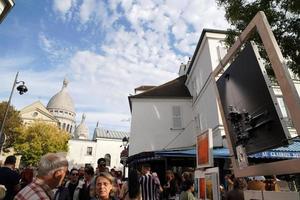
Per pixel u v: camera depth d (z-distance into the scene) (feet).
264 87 8.34
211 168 15.01
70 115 339.98
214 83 13.38
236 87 10.52
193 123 74.84
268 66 19.84
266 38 8.29
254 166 9.41
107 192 10.31
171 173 32.37
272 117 7.98
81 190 19.30
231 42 22.40
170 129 74.79
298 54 18.70
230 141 11.51
